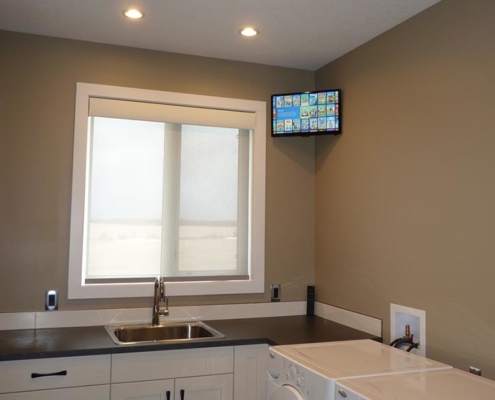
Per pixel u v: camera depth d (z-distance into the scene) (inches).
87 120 123.9
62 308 120.2
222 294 134.2
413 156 105.7
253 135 140.7
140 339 121.4
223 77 137.3
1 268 116.6
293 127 135.9
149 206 130.3
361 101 124.9
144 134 131.0
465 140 92.1
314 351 92.0
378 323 114.3
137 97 128.1
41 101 121.1
